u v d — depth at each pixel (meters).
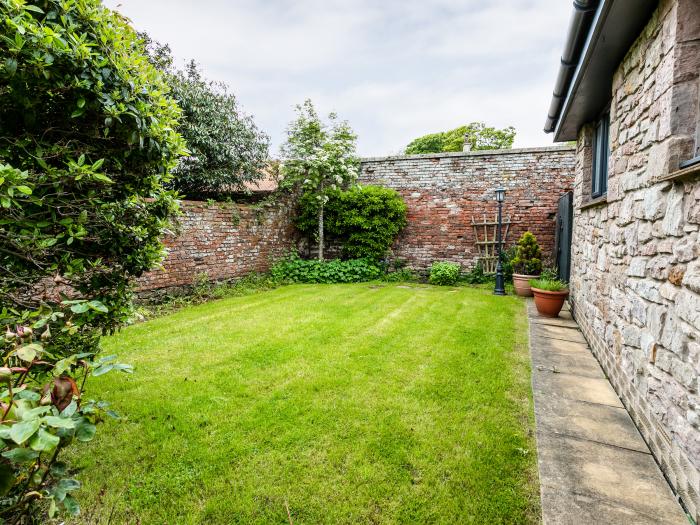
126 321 2.13
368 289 7.11
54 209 1.59
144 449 1.96
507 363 3.17
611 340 2.84
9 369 0.76
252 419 2.25
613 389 2.65
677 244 1.73
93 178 1.60
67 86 1.43
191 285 6.18
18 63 1.30
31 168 1.56
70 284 1.83
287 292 6.73
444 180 8.57
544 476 1.68
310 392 2.62
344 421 2.23
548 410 2.33
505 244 8.12
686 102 1.80
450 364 3.12
